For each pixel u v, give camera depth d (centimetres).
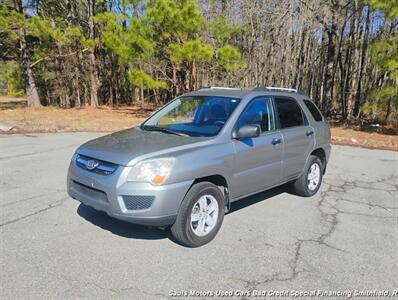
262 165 448
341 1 1596
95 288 291
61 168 682
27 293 280
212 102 453
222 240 389
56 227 405
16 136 1113
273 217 464
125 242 373
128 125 1441
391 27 1259
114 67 2867
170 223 353
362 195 578
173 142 379
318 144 560
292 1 1781
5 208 462
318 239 400
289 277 319
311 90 2208
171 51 1465
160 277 310
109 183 341
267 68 2023
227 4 1856
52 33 1778
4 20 1711
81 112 2012
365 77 1895
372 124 1656
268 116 473
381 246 387
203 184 373
